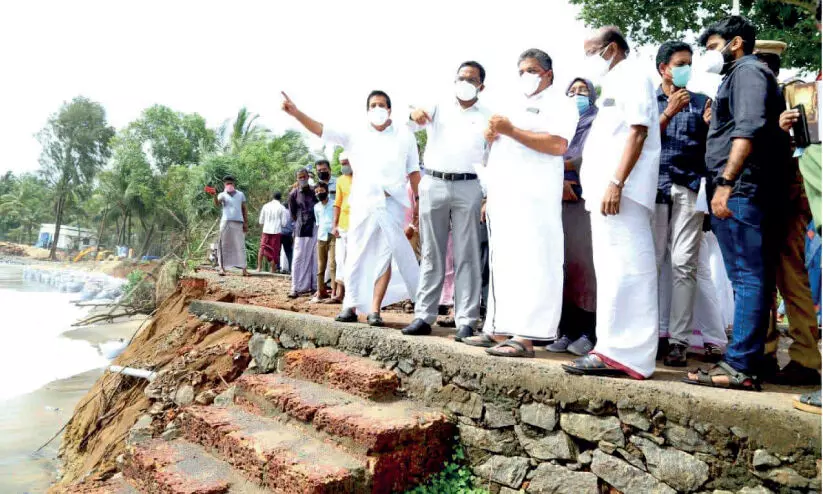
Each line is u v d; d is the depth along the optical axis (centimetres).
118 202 5000
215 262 1381
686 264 367
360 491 317
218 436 380
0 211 9056
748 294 286
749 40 311
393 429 334
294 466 319
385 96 496
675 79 351
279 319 529
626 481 289
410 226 505
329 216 772
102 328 1631
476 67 432
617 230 313
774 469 242
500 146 381
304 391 407
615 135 321
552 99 367
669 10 1145
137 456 388
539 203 362
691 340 405
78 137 6988
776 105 290
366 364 421
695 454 267
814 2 311
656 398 279
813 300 296
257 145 2519
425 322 440
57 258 7131
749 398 261
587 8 1228
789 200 305
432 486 352
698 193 374
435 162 439
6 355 1308
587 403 306
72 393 1018
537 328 356
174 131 4881
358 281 498
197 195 1953
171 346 673
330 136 494
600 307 316
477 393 358
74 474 591
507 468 340
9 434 790
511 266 365
